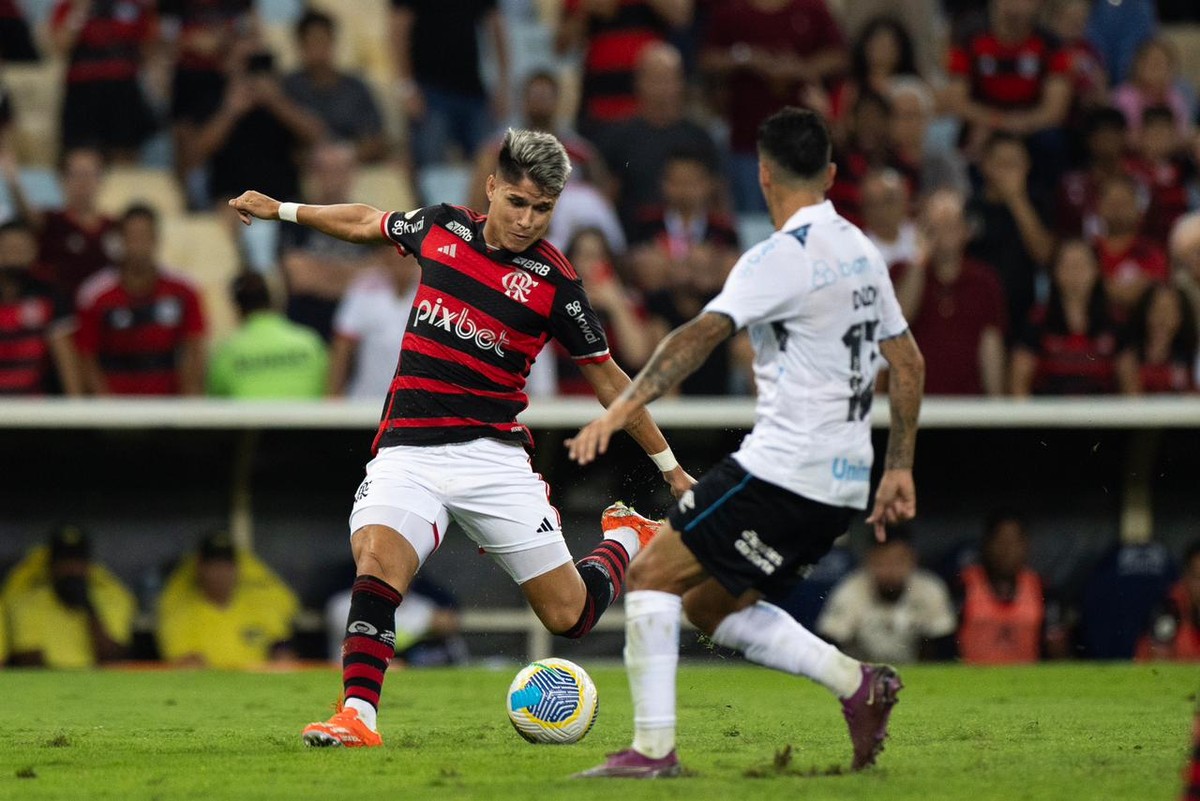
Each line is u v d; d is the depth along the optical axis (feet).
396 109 194.80
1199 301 168.55
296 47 192.54
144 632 153.07
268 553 156.56
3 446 152.25
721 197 173.06
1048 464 159.53
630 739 74.74
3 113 186.91
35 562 147.02
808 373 55.31
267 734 78.43
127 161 188.65
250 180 179.22
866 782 55.77
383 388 155.84
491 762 63.52
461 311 71.10
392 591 70.03
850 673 58.39
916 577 148.87
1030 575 150.20
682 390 154.92
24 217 160.45
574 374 153.28
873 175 163.94
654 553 56.65
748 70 181.88
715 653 157.38
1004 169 169.58
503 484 72.64
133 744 73.00
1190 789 43.45
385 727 82.38
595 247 155.74
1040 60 183.01
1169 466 159.02
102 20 188.14
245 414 147.33
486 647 156.35
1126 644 156.04
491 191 70.13
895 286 158.20
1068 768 61.26
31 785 57.47
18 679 124.36
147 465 154.92
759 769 58.85
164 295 153.28
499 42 192.24
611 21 183.93
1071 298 158.92
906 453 58.34
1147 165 183.73
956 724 82.89
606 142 173.06
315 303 160.15
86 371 153.07
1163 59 196.03
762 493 55.42
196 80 185.37
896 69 185.26
